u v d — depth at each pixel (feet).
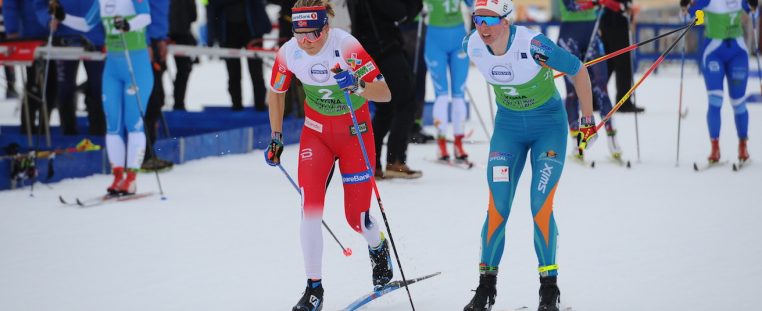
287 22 115.96
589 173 88.79
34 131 107.14
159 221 68.33
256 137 108.99
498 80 45.88
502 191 45.70
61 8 84.74
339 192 80.18
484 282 45.24
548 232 44.80
